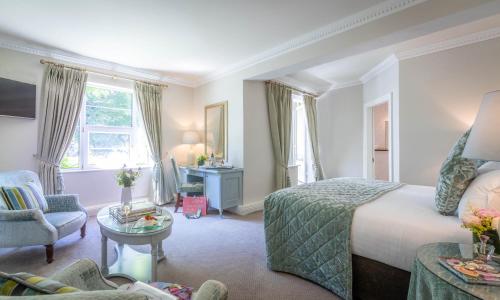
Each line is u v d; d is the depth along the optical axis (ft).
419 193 7.11
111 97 13.60
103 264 6.72
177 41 10.26
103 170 13.02
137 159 14.56
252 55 11.89
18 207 7.54
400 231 4.86
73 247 8.64
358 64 13.23
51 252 7.54
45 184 10.80
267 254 7.22
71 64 11.78
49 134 10.95
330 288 5.93
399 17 7.28
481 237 3.56
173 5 7.61
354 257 5.59
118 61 12.60
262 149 13.98
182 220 11.81
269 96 14.11
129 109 14.28
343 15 8.23
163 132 15.10
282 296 5.93
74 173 12.10
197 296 3.24
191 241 9.29
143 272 6.93
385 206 5.79
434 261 3.60
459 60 10.03
